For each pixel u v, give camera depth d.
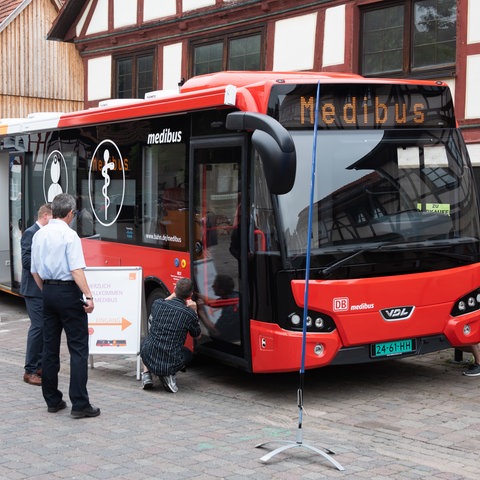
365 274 7.77
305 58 15.23
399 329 7.91
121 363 9.79
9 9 27.22
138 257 9.93
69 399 7.90
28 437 6.55
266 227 7.63
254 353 7.80
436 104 8.37
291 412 7.57
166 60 18.61
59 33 21.64
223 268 8.25
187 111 8.77
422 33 13.48
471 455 6.25
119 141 10.35
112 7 20.17
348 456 6.11
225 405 7.82
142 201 9.84
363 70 14.39
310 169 7.69
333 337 7.64
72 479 5.54
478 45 12.55
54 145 12.20
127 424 6.98
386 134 8.05
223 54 17.12
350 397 8.11
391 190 8.01
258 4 16.05
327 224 7.70
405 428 7.01
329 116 7.82
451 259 8.23
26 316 13.50
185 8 17.92
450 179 8.37
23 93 27.23
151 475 5.62
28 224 13.16
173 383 8.33
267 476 5.61
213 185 8.41
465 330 8.33
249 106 7.75
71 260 7.04
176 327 8.27
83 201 11.34
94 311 8.93
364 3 14.14
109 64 20.45
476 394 8.14
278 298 7.56
